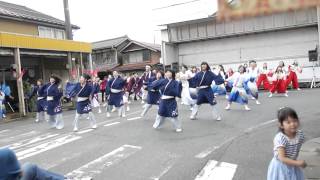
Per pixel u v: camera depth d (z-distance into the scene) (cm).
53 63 2397
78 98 1134
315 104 1375
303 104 1398
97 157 788
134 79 2206
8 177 303
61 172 693
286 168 393
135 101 2156
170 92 1022
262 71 2059
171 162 718
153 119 1265
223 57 2588
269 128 998
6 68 2039
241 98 1357
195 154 766
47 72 2355
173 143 877
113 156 789
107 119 1355
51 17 2888
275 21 2281
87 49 2284
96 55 3906
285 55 2366
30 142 1012
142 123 1187
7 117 1756
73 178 647
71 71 2194
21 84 1794
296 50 2328
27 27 2520
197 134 970
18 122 1597
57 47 2036
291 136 394
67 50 2116
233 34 2462
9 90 1848
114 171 682
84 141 960
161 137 952
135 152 812
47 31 2684
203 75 1175
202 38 2586
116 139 959
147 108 1321
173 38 2694
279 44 2383
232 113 1295
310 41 2281
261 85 2131
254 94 1511
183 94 1418
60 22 2778
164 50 2716
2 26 2341
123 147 863
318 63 2219
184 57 2741
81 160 771
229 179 602
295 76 2038
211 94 1177
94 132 1078
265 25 2323
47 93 1234
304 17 2186
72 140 984
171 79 1030
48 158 806
